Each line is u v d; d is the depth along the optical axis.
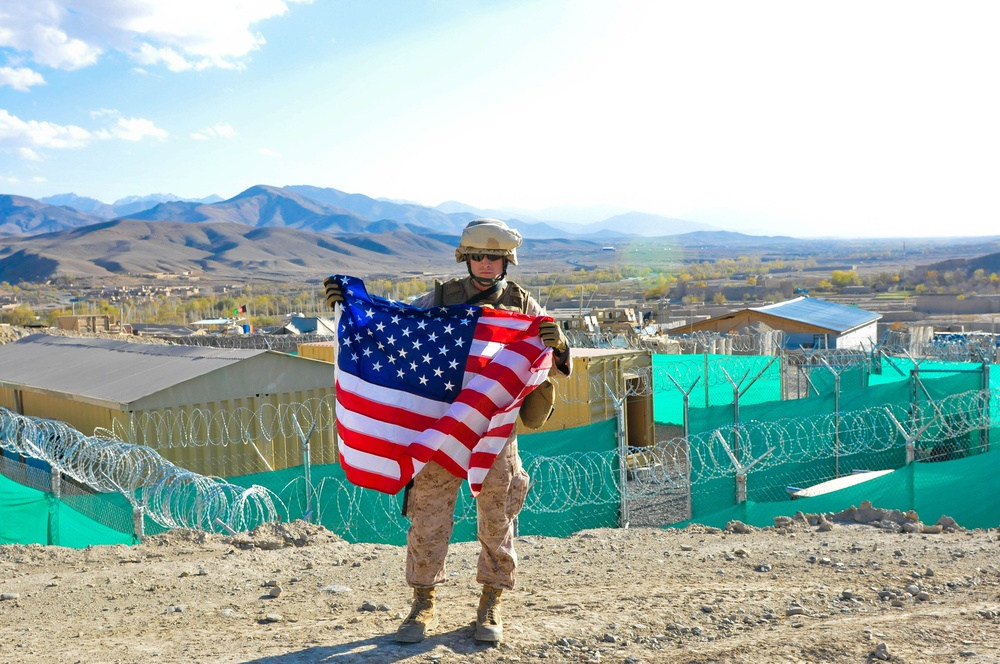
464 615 4.79
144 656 4.18
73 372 19.52
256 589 5.75
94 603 5.41
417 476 4.33
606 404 18.33
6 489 8.44
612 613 4.91
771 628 4.73
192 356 18.12
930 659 4.20
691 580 5.89
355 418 4.28
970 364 22.30
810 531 8.10
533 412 4.52
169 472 9.58
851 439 16.12
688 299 167.50
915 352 29.23
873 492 10.39
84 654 4.23
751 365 24.03
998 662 4.14
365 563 6.59
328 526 10.30
